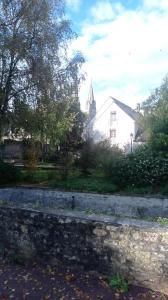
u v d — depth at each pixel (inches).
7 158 831.7
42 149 702.5
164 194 459.8
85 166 648.4
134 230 208.1
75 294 196.7
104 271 215.9
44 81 578.6
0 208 255.4
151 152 559.2
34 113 609.6
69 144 721.0
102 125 1537.9
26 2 571.5
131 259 207.8
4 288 203.2
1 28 560.4
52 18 595.8
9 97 600.1
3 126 616.4
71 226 227.1
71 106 705.6
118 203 421.7
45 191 462.0
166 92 818.8
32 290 201.2
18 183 598.2
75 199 441.1
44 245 235.8
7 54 565.3
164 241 199.2
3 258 246.5
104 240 216.2
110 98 1541.6
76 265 224.7
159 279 199.5
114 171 544.1
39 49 577.0
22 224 244.4
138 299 191.6
